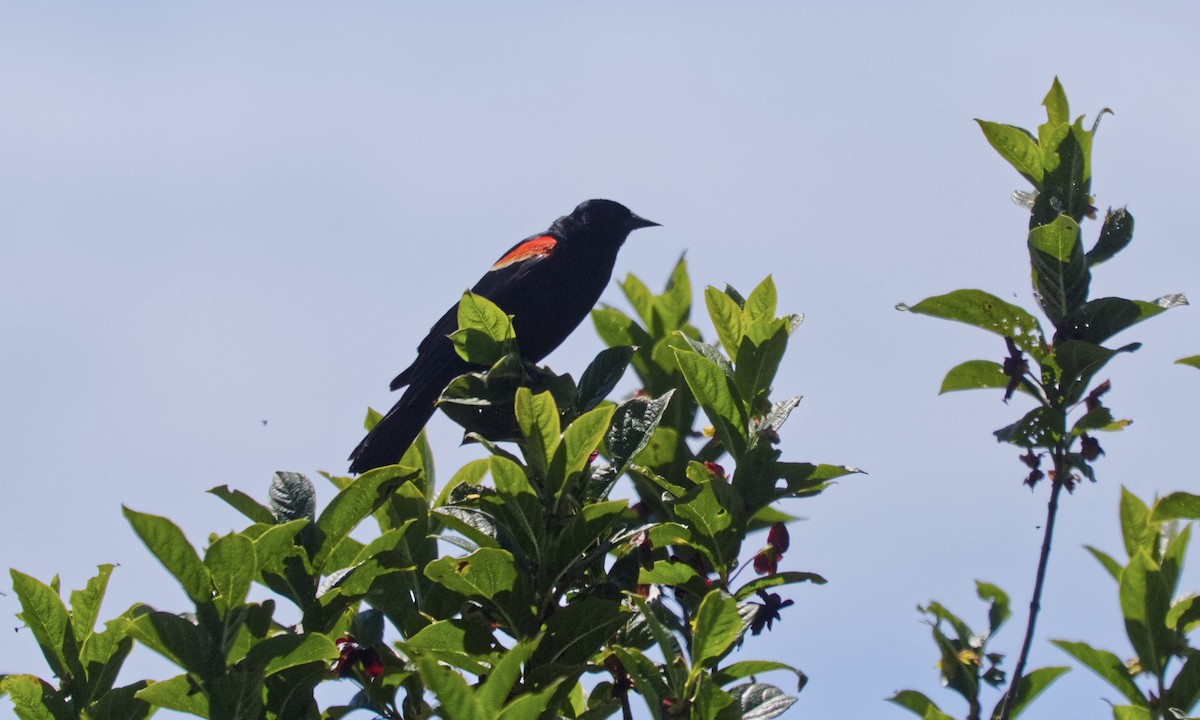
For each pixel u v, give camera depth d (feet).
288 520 22.84
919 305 26.14
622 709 22.43
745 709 20.72
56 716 21.99
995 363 26.27
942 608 25.80
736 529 23.80
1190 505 25.39
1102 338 25.70
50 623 22.49
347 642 23.22
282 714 22.04
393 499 25.46
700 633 20.70
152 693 20.56
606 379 25.41
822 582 22.84
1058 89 27.84
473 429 25.88
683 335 25.90
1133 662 25.20
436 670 17.74
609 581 24.30
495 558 22.00
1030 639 23.50
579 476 23.36
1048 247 25.39
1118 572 26.86
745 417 25.49
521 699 17.66
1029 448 25.36
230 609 20.76
